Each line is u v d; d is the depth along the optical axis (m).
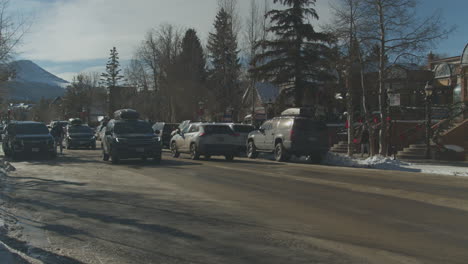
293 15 32.91
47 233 7.12
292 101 35.22
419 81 29.11
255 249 6.20
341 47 22.47
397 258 5.78
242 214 8.59
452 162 21.38
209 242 6.57
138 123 20.84
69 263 5.63
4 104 32.81
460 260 5.71
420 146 24.77
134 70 59.75
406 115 28.67
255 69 33.69
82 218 8.20
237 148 22.67
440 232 7.24
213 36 47.25
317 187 12.44
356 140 28.34
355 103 31.41
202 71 53.50
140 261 5.69
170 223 7.78
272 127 23.47
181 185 12.72
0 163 18.56
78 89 93.88
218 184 12.97
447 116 26.17
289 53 32.62
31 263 5.59
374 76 24.47
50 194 11.00
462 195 11.09
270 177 14.84
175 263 5.61
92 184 12.88
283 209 9.12
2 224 7.53
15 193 11.17
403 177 15.19
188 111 53.94
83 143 32.53
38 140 22.66
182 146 23.89
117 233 7.11
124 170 16.92
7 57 24.41
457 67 32.81
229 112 38.78
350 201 10.13
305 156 24.11
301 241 6.62
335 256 5.86
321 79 32.94
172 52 53.25
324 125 22.17
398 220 8.12
